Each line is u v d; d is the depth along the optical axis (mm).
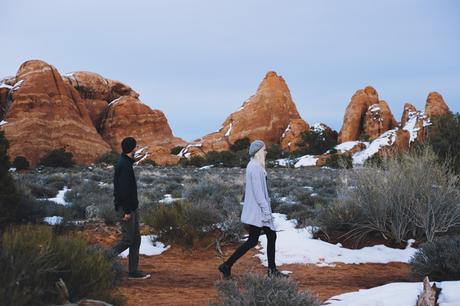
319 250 9211
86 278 4852
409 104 107562
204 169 60312
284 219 12703
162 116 137375
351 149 94000
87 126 111312
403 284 5629
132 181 6996
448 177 10070
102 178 32125
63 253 4805
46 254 4492
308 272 7887
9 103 103938
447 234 9789
